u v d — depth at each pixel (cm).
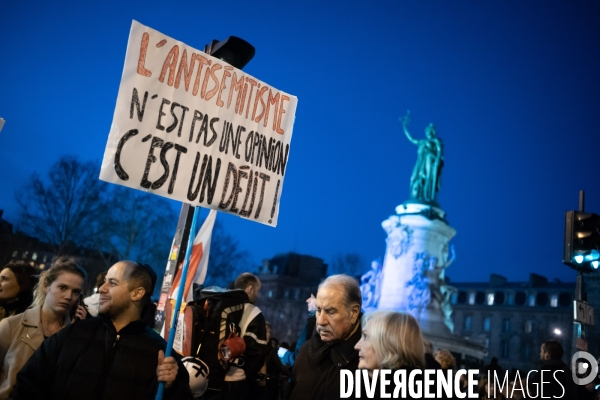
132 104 426
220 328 536
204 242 702
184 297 628
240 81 490
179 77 451
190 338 521
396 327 365
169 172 438
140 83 431
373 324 371
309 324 651
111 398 384
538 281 7406
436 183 3073
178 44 453
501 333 7219
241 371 545
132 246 4572
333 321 430
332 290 435
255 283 661
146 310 425
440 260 2920
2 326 466
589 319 1012
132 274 412
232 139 479
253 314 557
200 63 464
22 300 571
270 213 501
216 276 5662
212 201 460
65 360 388
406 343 362
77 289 484
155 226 4572
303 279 9212
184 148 448
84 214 4256
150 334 419
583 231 1036
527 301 7206
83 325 407
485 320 7431
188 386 411
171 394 399
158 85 439
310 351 447
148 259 4591
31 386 383
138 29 435
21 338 464
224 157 472
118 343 401
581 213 1043
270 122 508
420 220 2873
